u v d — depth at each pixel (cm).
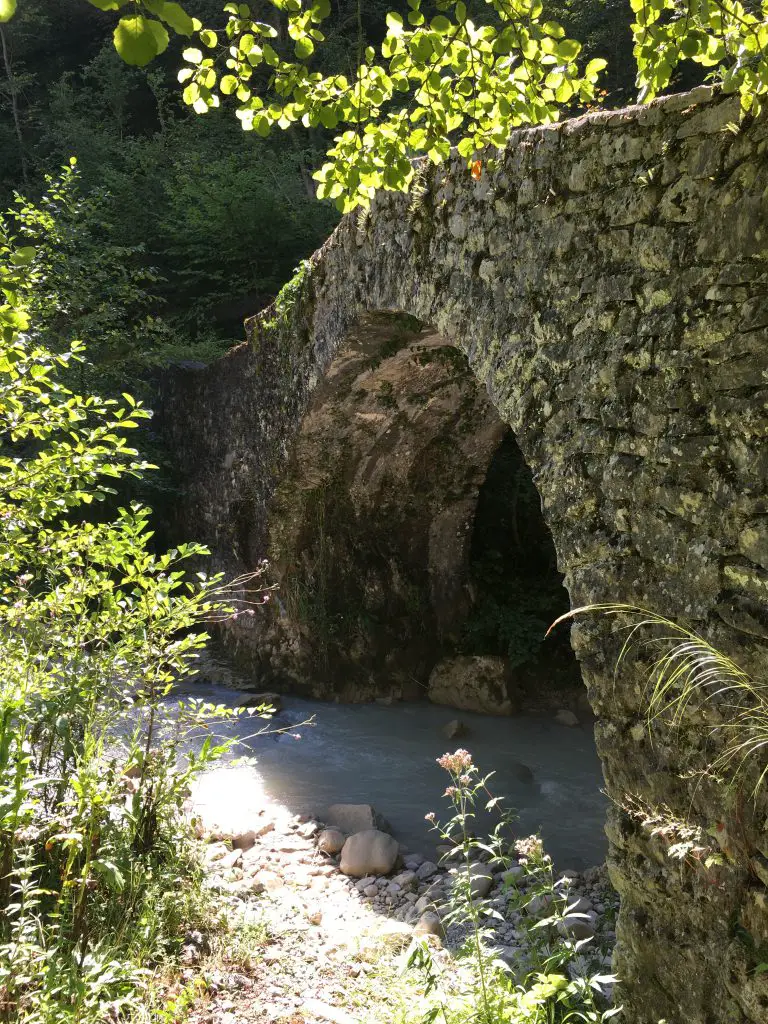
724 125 279
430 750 723
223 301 1566
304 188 1595
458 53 260
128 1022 309
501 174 400
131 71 1952
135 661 421
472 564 885
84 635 424
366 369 654
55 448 406
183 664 437
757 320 266
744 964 264
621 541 318
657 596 301
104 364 1006
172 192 1525
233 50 260
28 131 1962
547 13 1232
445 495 826
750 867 264
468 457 793
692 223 292
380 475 788
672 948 295
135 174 1688
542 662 852
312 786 641
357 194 298
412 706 832
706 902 281
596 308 336
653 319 307
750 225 268
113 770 396
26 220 826
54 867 369
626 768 314
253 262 1505
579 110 472
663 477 300
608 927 407
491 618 857
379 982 365
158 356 1080
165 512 1075
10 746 343
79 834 331
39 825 365
